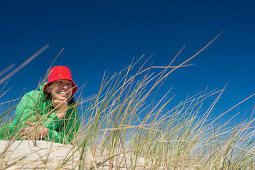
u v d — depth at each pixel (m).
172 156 1.77
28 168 1.18
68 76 2.55
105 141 1.61
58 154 1.59
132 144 1.79
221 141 1.90
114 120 1.64
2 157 1.22
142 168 1.55
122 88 1.65
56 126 2.42
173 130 2.10
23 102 2.42
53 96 2.49
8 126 1.97
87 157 1.21
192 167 1.72
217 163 1.72
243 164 1.82
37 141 1.92
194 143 1.94
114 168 1.49
